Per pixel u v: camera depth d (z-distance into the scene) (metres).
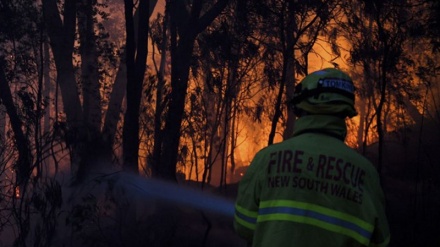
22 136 14.04
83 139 14.05
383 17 17.44
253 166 3.12
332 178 2.94
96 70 19.11
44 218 11.24
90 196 11.55
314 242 2.86
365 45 17.58
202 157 20.48
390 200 18.50
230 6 18.25
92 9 18.94
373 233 2.93
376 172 3.04
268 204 2.98
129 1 13.30
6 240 13.79
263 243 2.93
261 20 17.31
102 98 20.62
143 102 19.94
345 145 3.07
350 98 3.11
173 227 12.89
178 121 15.14
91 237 11.41
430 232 14.29
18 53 16.44
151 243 12.60
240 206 3.09
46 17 17.53
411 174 22.72
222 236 13.77
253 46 16.67
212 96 21.17
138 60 13.91
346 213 2.89
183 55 15.55
